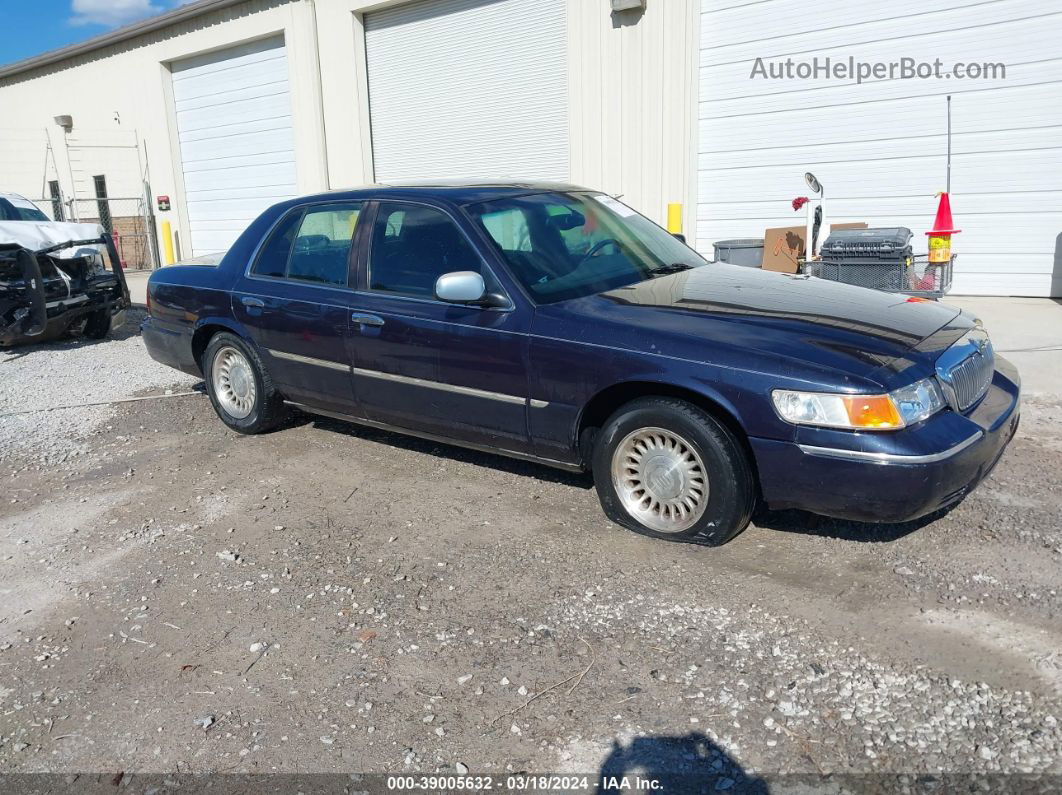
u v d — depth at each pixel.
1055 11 8.41
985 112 8.96
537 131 12.61
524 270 4.32
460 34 13.11
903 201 9.59
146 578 3.94
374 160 14.86
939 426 3.40
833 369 3.40
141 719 2.95
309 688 3.05
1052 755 2.49
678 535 3.86
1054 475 4.49
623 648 3.16
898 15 9.18
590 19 11.38
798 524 4.04
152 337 6.28
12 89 22.27
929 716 2.69
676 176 11.01
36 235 9.00
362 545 4.13
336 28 14.47
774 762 2.55
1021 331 7.58
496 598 3.56
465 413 4.48
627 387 3.90
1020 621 3.17
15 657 3.37
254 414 5.73
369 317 4.73
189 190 18.50
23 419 6.54
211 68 17.11
